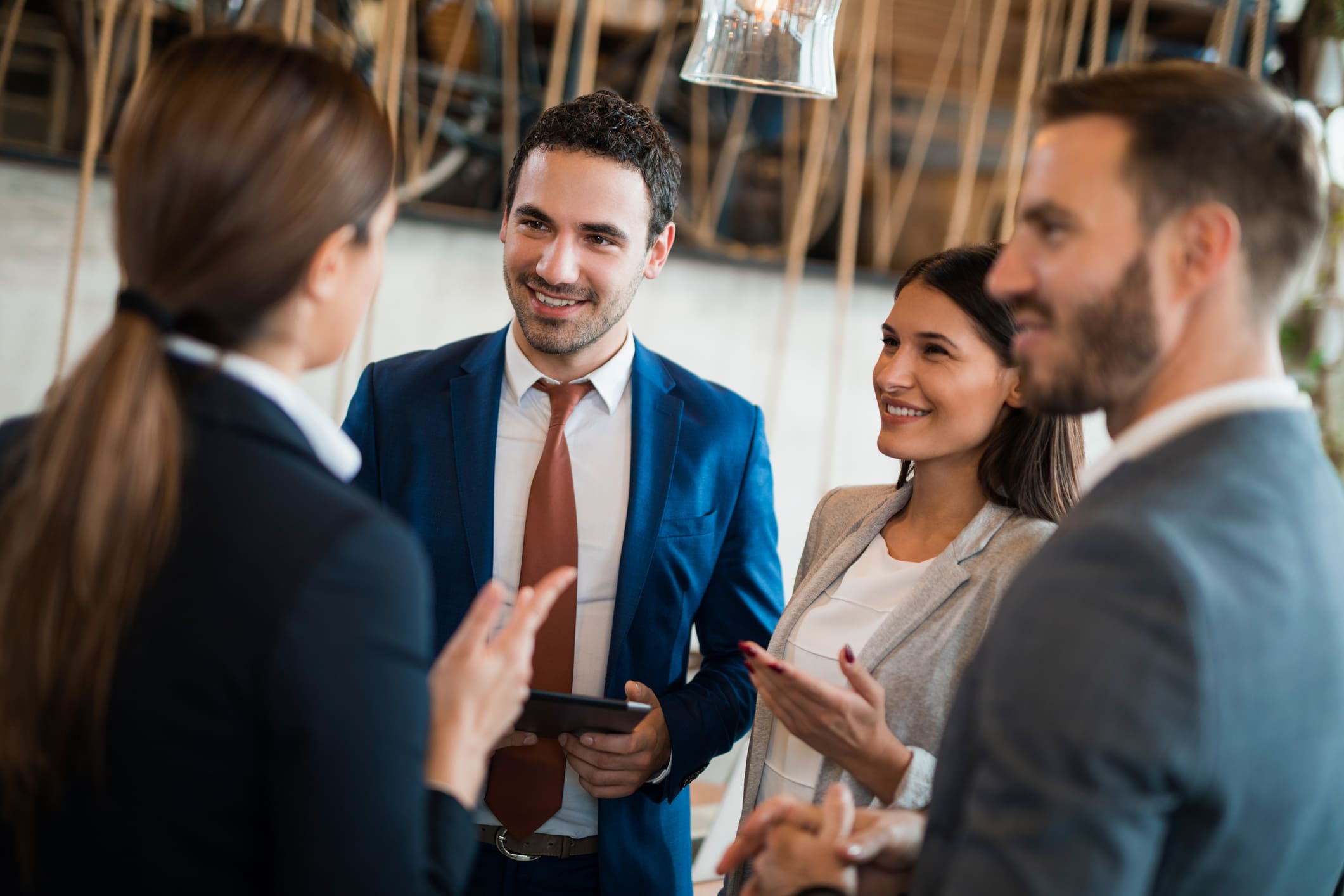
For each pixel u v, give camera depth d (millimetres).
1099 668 791
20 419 932
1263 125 898
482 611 1019
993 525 1392
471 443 1648
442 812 933
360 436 1704
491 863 1596
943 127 4723
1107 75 945
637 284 1633
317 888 789
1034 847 800
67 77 4117
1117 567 812
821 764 1395
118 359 811
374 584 820
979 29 4449
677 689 1690
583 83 3211
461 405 1668
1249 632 805
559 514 1638
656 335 3738
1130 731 776
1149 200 896
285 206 857
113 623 786
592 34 3195
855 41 4336
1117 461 923
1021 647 843
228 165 846
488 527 1625
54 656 789
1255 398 913
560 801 1577
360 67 3680
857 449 3980
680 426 1716
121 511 784
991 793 837
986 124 4656
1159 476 878
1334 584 884
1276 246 907
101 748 792
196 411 845
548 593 1050
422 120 4031
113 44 3531
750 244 4922
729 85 1678
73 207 3168
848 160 4559
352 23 3699
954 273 1379
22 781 806
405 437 1678
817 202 4527
